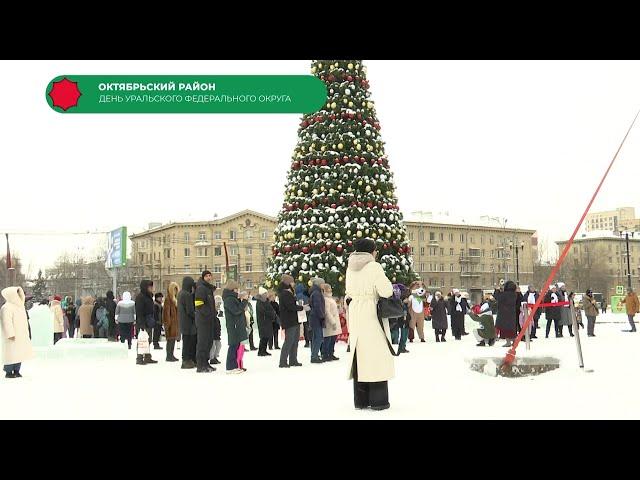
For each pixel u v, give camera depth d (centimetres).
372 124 2030
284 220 2009
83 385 964
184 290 1249
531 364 994
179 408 728
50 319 1684
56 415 688
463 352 1491
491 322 1694
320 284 1349
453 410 684
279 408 720
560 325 2056
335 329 1367
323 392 851
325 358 1375
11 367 1097
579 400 741
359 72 2030
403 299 1487
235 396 820
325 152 1970
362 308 699
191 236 10306
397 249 1984
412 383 911
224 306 1128
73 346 1415
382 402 694
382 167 2019
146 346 1334
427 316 2841
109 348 1410
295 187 1984
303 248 1916
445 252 10081
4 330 1094
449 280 10038
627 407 691
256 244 10075
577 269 10338
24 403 782
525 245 11075
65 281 8975
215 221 10219
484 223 10775
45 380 1043
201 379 1026
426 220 10112
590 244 11575
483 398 764
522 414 653
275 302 1714
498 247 10669
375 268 702
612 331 2428
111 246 2994
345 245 1892
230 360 1116
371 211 1939
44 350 1396
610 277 11500
